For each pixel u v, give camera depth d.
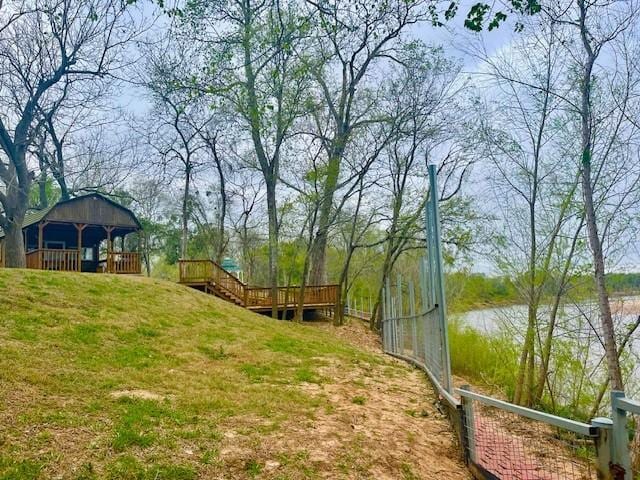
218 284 19.50
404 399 7.09
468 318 14.20
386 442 4.93
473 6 4.44
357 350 12.71
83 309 9.51
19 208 17.86
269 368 8.17
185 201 27.86
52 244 24.41
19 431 3.92
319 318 21.03
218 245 33.97
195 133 25.95
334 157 19.53
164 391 5.74
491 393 10.69
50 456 3.60
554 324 8.66
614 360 6.85
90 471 3.48
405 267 23.45
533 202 9.19
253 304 20.09
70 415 4.40
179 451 3.98
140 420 4.49
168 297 12.91
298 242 23.09
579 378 8.36
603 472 2.82
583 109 7.54
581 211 8.27
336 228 21.38
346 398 6.68
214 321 11.84
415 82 18.14
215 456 3.97
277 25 13.43
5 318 7.82
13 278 10.51
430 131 18.09
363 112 19.50
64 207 20.45
